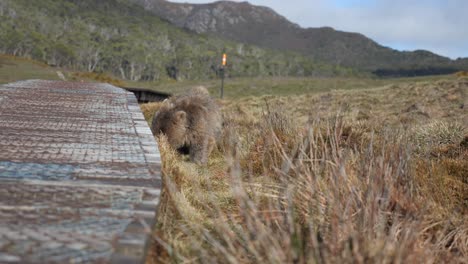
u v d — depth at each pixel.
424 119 11.91
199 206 3.49
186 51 182.00
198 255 2.46
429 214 3.03
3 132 3.96
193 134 5.96
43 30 152.62
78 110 6.01
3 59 60.59
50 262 1.50
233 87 58.12
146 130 4.59
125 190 2.43
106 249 1.63
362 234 2.37
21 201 2.13
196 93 6.51
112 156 3.27
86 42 156.88
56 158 3.10
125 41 174.38
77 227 1.84
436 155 5.80
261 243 2.25
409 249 2.21
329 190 3.05
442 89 17.66
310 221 2.51
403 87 19.81
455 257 2.48
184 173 4.17
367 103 16.44
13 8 157.00
